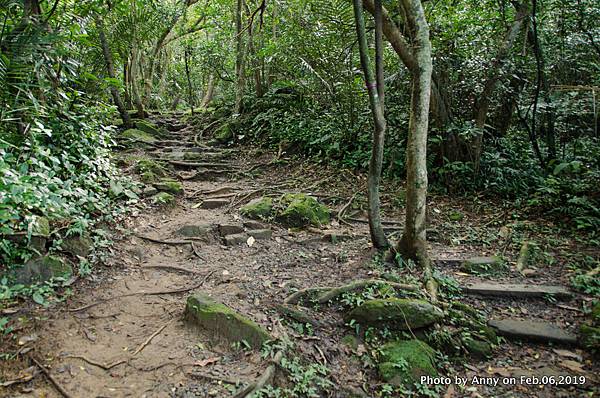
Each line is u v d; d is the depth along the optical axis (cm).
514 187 529
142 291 322
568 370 260
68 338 255
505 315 314
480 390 249
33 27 385
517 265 381
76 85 553
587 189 477
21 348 237
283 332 272
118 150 696
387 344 276
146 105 1228
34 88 418
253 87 1029
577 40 530
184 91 1633
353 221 490
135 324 282
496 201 528
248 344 259
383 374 253
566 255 396
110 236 379
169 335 271
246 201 536
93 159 459
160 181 548
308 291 316
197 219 467
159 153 717
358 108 663
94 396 215
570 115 560
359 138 666
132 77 1058
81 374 229
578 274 362
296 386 234
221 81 1337
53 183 325
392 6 541
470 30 560
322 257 396
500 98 564
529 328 292
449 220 489
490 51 543
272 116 845
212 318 273
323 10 609
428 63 331
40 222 314
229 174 661
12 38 373
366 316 288
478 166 550
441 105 552
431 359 266
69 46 475
